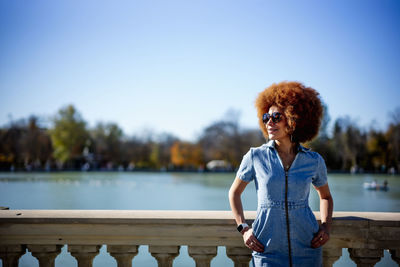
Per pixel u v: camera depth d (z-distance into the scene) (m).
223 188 34.72
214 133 90.19
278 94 2.54
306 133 2.55
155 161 96.38
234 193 2.57
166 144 98.94
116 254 2.88
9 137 86.00
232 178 57.81
